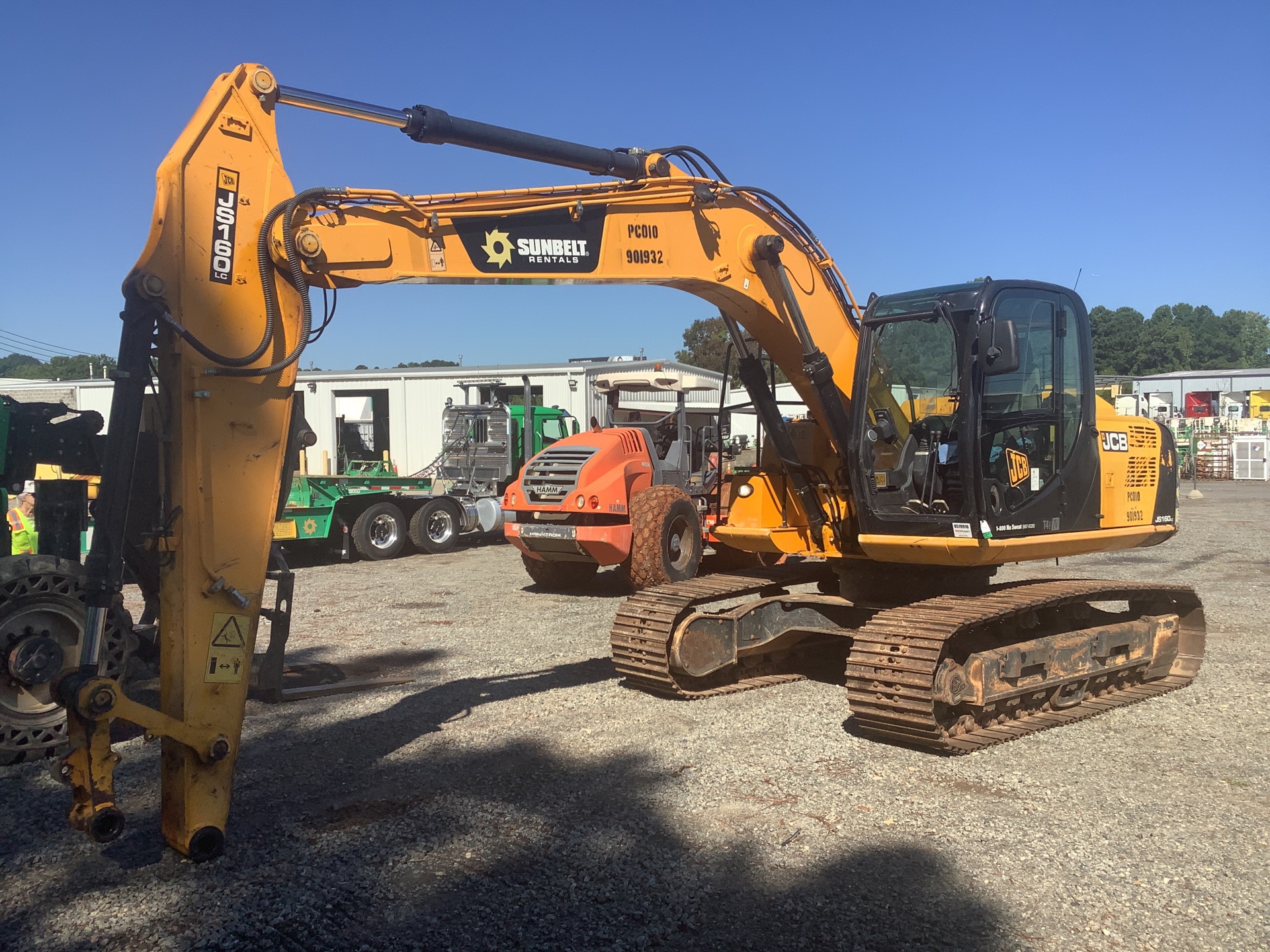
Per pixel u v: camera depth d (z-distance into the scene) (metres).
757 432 7.21
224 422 3.99
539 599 10.55
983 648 5.62
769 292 6.24
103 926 3.46
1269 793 4.64
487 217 4.88
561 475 10.27
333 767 5.10
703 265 5.84
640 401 16.42
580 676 7.02
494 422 16.58
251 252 4.12
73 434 6.54
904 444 6.24
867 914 3.47
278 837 4.20
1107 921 3.41
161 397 3.98
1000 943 3.27
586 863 3.91
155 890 3.73
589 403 20.23
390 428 22.73
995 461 5.89
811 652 7.44
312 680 6.89
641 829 4.24
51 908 3.60
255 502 4.05
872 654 5.33
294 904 3.60
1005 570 12.69
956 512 6.02
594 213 5.30
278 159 4.21
